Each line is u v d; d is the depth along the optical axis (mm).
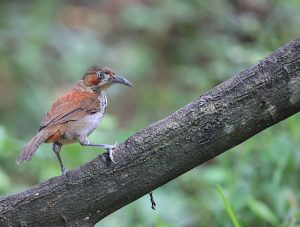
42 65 18500
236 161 12414
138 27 19875
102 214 8102
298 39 7434
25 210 8133
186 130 7703
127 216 12281
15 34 18922
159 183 7914
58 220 8109
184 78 16688
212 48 16750
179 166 7809
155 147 7766
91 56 18922
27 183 14281
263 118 7594
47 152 12938
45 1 19688
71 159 12312
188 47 19422
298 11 15898
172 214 12023
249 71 7586
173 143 7746
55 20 19750
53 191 8031
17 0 20625
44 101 17453
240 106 7582
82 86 10648
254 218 10883
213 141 7695
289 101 7492
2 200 8195
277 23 15750
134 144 7809
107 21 21031
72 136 9719
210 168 12625
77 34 19672
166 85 18641
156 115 16609
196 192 13047
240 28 16812
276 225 10391
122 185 7898
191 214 12023
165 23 19734
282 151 11219
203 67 17906
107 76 10711
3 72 18344
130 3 21500
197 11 19422
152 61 19234
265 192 11180
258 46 13703
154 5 20812
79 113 9805
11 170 14469
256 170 11477
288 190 10922
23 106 17281
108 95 18141
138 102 17656
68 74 18438
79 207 8031
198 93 15031
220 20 17969
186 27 19609
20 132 16750
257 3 18188
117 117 17812
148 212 12086
